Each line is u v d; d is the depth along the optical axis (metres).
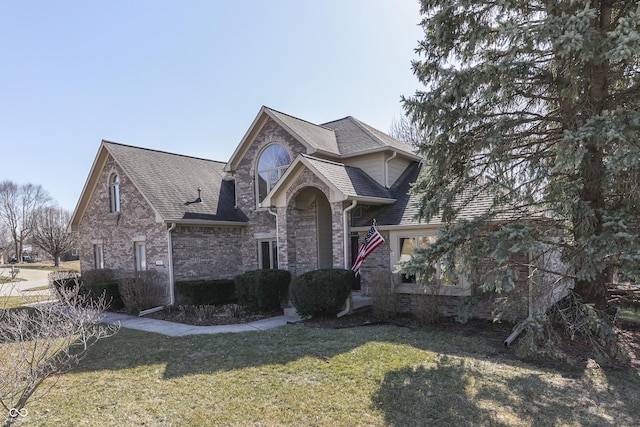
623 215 6.33
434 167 8.54
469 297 9.16
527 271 8.80
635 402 5.21
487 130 7.92
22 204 64.50
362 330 9.59
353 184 12.88
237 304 13.83
